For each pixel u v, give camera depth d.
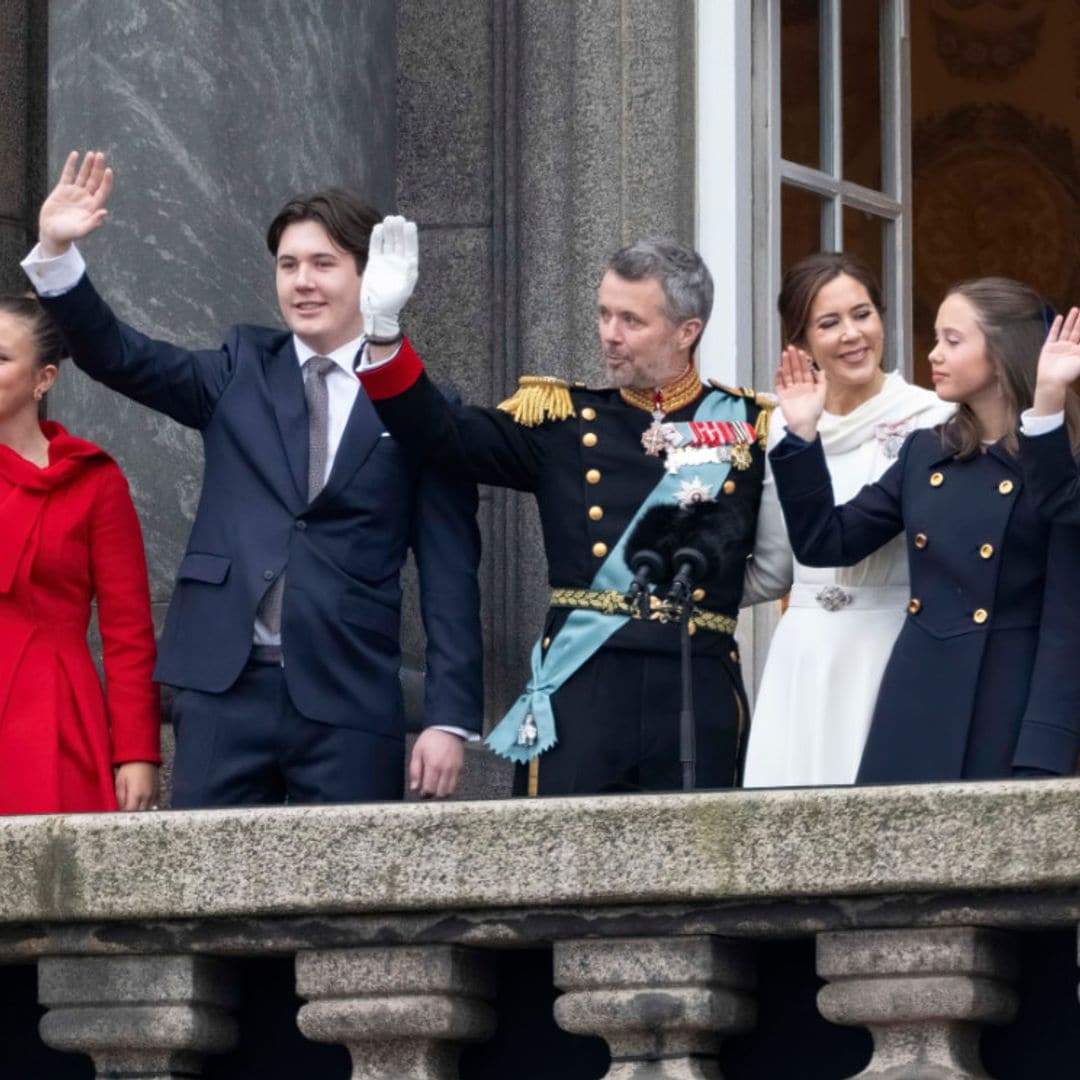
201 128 27.03
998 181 52.53
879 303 22.89
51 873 17.30
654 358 21.70
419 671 29.42
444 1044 17.17
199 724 21.02
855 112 31.94
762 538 22.06
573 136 31.45
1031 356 20.09
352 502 21.36
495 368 31.66
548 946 17.08
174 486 26.23
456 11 32.06
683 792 16.44
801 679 22.02
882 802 15.95
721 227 30.94
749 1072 17.11
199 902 17.03
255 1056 17.94
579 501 21.53
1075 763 18.70
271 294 27.25
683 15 31.22
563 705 21.12
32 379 22.34
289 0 27.94
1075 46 52.44
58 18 27.66
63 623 21.83
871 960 16.23
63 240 20.91
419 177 32.06
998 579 19.66
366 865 16.80
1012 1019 16.55
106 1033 17.47
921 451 20.50
